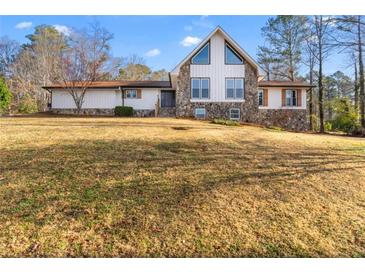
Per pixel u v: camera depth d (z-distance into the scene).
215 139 10.35
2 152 7.44
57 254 3.87
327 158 8.38
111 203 5.06
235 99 21.72
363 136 20.20
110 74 34.03
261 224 4.70
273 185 6.13
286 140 10.97
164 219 4.68
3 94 23.33
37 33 44.41
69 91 25.22
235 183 6.11
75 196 5.24
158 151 8.20
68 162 6.86
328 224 4.79
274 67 36.19
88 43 26.36
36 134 10.04
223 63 21.70
